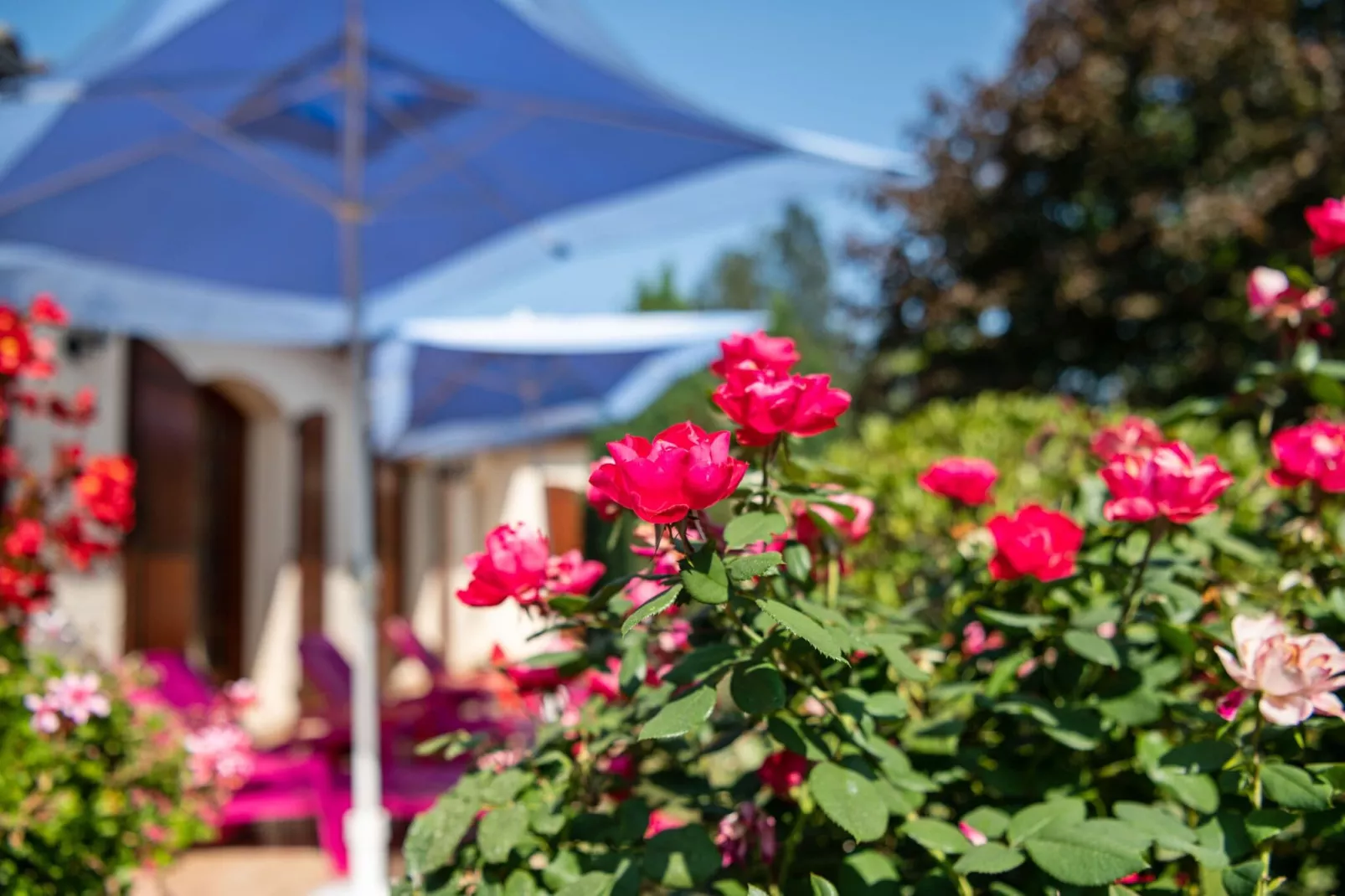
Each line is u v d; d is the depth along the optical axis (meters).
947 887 1.22
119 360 5.73
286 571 8.02
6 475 3.32
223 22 3.34
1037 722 1.34
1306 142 9.70
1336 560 1.52
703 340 6.88
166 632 6.09
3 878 2.43
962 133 11.23
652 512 1.00
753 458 1.37
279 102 3.97
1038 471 3.05
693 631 1.32
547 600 1.26
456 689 6.39
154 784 2.94
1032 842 1.12
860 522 1.49
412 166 4.78
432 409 8.74
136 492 5.80
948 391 10.61
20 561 3.09
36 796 2.53
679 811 1.40
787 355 1.35
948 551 2.10
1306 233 9.20
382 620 10.17
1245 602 1.63
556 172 4.66
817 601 1.39
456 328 6.39
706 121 3.83
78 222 4.44
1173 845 1.14
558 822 1.22
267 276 5.44
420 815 1.27
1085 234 10.85
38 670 2.84
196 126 3.71
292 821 5.61
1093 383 10.94
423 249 5.42
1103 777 1.41
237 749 3.51
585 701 1.51
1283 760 1.27
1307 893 1.55
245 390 7.61
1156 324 10.25
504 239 5.39
